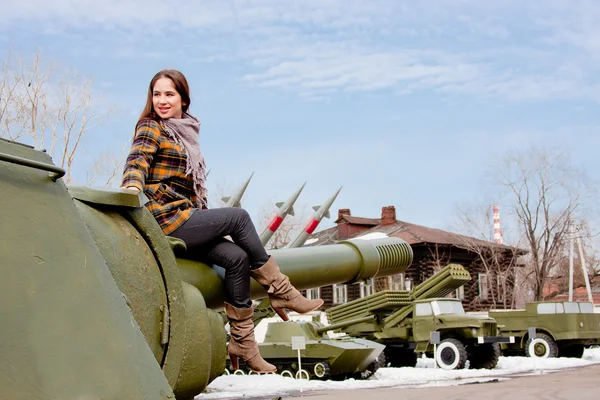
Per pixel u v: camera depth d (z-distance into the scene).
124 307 2.21
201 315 3.41
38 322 1.95
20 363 1.85
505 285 42.62
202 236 3.74
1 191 2.06
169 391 2.16
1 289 1.92
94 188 2.91
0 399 1.77
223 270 3.94
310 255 5.04
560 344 24.75
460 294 42.00
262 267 3.92
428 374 18.77
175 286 3.20
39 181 2.19
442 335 21.59
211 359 3.54
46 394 1.85
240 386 14.95
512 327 24.73
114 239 2.88
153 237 3.14
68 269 2.10
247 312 3.89
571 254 43.38
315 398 11.53
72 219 2.22
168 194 3.72
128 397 2.01
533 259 43.41
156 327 3.06
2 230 2.01
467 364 21.89
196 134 3.90
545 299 54.34
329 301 43.09
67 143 20.50
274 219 23.09
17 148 2.18
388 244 5.68
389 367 22.73
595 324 24.77
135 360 2.11
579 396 10.66
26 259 2.02
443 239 42.50
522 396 10.84
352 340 18.53
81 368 1.96
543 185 42.84
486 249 42.78
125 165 3.60
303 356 17.64
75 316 2.04
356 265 5.36
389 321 22.50
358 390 13.68
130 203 3.02
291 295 3.97
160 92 3.85
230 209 3.79
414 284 41.12
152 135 3.69
